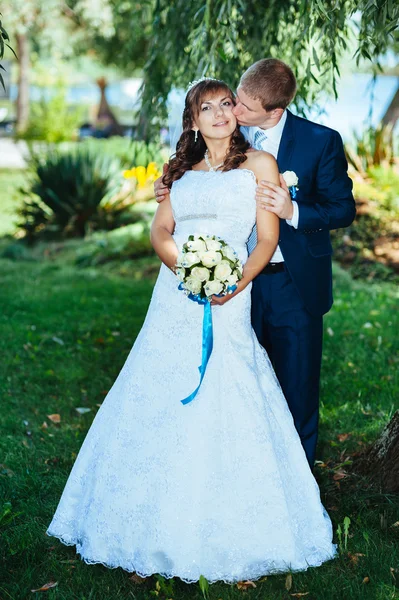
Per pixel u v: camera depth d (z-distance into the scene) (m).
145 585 3.12
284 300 3.66
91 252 11.05
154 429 3.15
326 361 5.94
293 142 3.58
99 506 3.17
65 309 8.16
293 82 3.41
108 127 31.69
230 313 3.22
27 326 7.39
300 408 3.76
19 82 28.56
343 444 4.46
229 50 4.77
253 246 3.57
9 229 13.60
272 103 3.35
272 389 3.39
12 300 8.52
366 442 4.45
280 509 3.12
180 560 3.02
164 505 3.04
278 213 3.25
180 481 3.06
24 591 3.06
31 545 3.39
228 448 3.11
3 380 5.87
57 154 13.03
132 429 3.19
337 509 3.65
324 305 3.72
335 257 9.30
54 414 5.18
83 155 12.77
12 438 4.71
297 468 3.34
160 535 3.03
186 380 3.17
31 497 3.88
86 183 12.23
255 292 3.70
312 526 3.29
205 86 3.24
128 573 3.18
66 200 12.41
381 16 3.67
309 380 3.74
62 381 5.88
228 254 3.02
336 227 3.55
